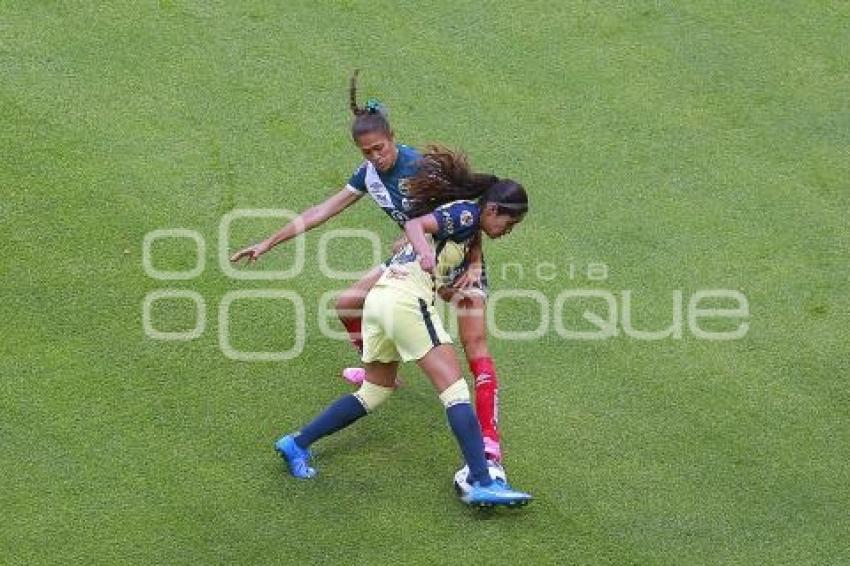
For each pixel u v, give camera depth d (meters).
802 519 23.80
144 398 25.41
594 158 31.09
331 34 33.81
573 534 23.38
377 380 23.53
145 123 31.16
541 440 25.08
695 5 35.34
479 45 33.81
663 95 32.84
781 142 31.80
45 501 23.52
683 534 23.47
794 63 33.88
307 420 25.23
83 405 25.19
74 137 30.66
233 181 29.97
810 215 29.97
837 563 23.11
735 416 25.61
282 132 31.22
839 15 35.28
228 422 25.09
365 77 32.75
